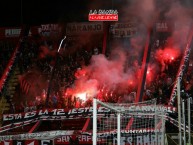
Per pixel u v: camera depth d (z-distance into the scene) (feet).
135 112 64.95
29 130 126.52
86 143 115.03
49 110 129.18
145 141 88.43
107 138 81.56
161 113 75.41
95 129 46.55
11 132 123.34
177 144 105.70
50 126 130.62
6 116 130.31
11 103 138.00
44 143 103.86
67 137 116.78
